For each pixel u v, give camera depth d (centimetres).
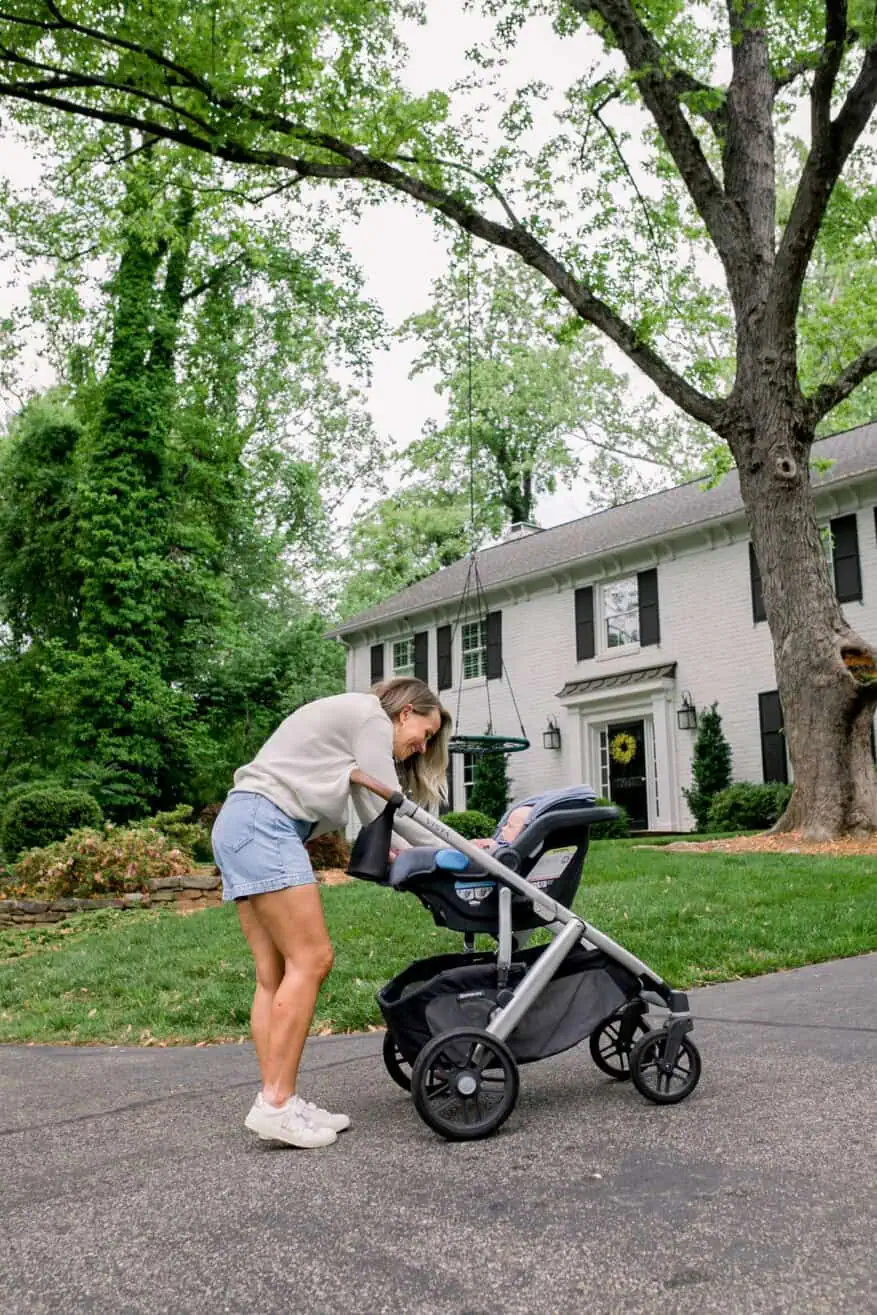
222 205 1455
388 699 323
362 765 293
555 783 2027
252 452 2597
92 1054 484
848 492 1658
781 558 1161
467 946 335
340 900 887
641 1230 197
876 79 986
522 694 2117
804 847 1074
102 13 1129
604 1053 359
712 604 1812
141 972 687
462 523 3120
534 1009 303
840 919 696
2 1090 399
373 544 3098
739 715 1745
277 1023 279
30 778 1969
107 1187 247
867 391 2423
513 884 303
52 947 909
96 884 1155
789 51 1224
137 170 1441
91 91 1284
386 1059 329
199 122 1138
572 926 306
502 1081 277
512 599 2167
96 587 1997
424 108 1134
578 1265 182
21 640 2252
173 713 1991
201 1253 197
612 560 1975
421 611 2303
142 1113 337
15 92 1135
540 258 1234
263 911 285
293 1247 198
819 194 1061
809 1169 228
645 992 320
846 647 1136
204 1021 540
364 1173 244
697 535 1839
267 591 2622
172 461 2136
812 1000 463
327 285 2191
